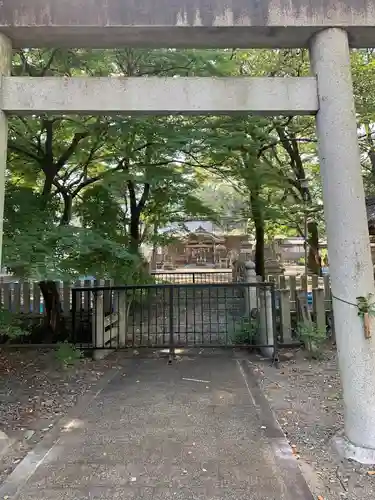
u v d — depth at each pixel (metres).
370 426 2.70
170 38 3.00
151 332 6.86
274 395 3.95
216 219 10.30
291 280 6.57
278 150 11.51
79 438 3.07
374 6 2.90
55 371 4.80
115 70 6.16
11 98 2.92
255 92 2.92
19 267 4.09
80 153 6.66
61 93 2.92
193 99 2.91
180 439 3.04
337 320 2.85
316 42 2.95
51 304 6.79
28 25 2.85
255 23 2.85
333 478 2.52
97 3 2.85
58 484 2.46
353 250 2.77
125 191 8.44
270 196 9.35
